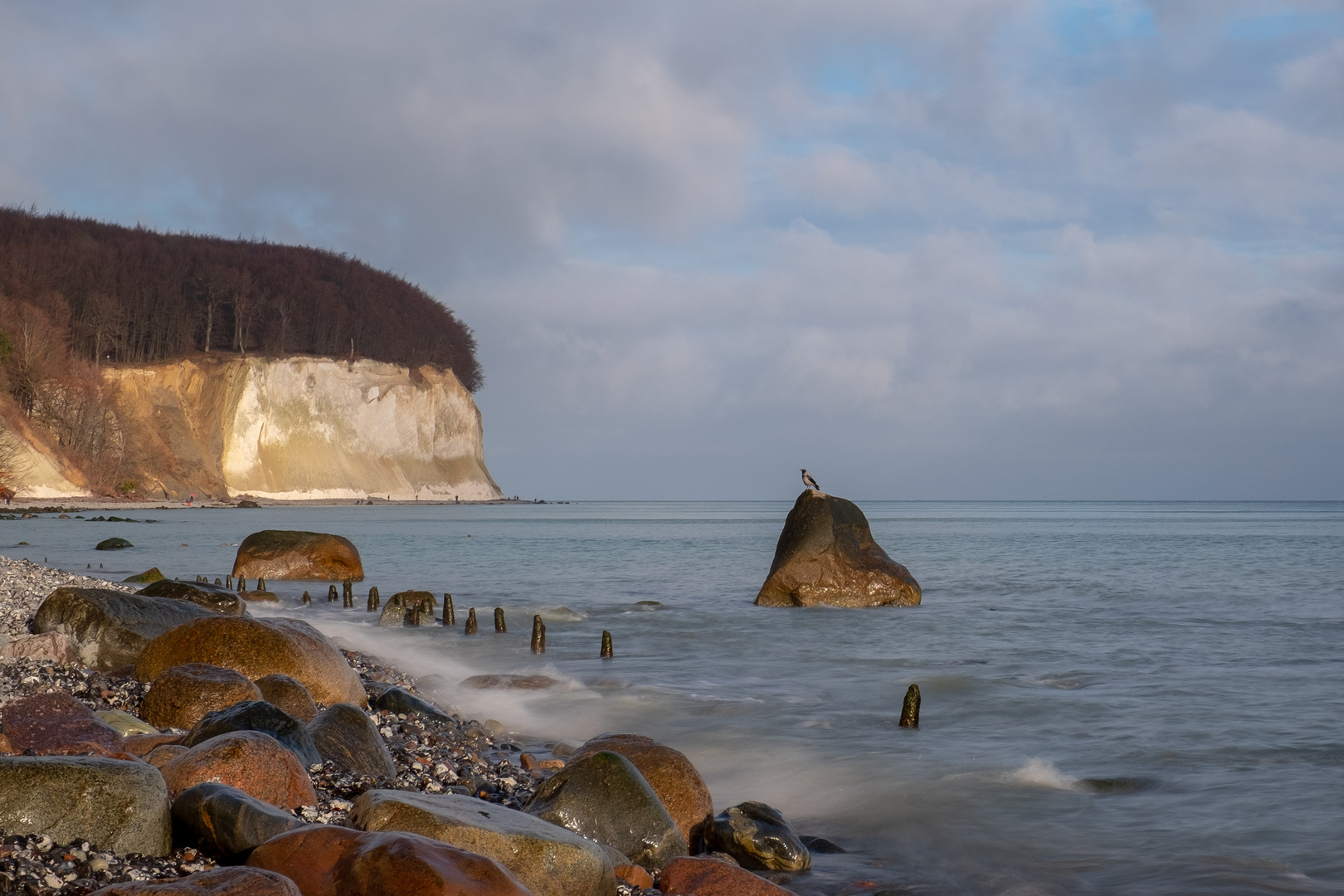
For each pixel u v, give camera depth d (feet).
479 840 22.22
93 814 20.86
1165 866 30.19
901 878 29.53
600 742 34.32
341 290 526.98
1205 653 71.51
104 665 45.37
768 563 164.45
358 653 65.87
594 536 262.47
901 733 47.24
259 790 24.79
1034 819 34.83
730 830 30.58
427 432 508.12
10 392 334.24
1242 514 634.02
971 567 157.99
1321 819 34.17
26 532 197.47
